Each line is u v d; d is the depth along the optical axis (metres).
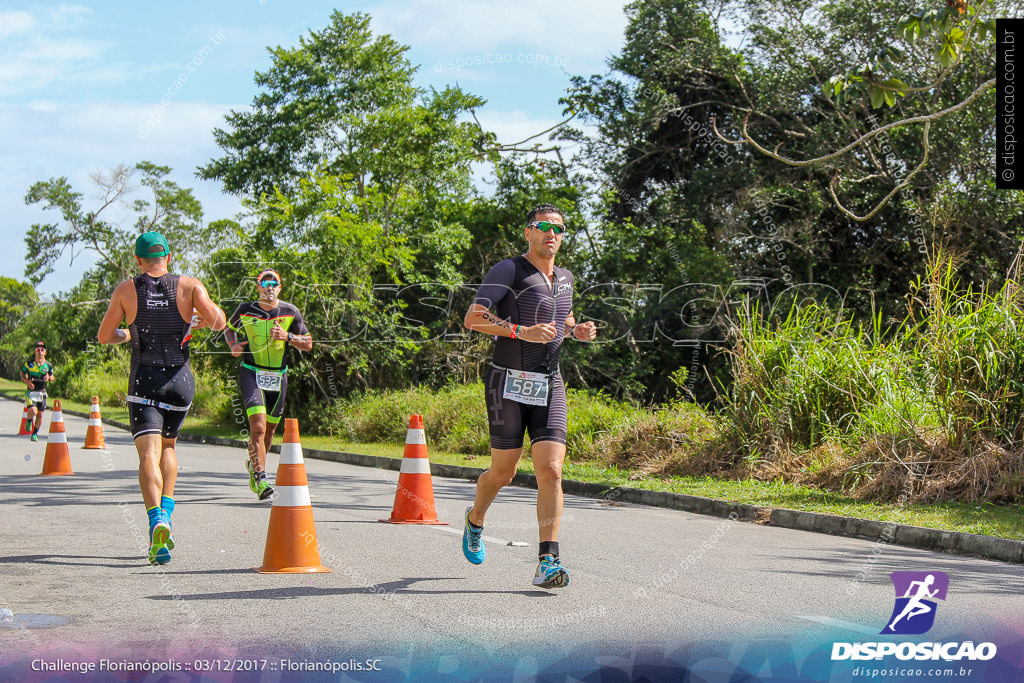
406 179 24.73
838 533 8.22
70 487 10.15
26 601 4.89
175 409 6.02
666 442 13.09
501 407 5.30
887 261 21.84
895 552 7.19
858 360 11.42
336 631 4.39
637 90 24.25
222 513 8.21
